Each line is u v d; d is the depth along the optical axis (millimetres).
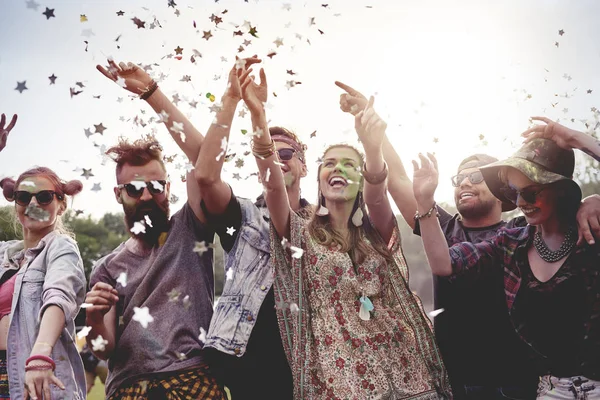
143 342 3762
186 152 3932
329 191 3994
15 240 4336
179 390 3676
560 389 3795
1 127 4254
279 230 3895
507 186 4074
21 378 3820
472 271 4047
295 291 3791
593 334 3750
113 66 3924
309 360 3688
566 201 3877
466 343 4172
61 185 4211
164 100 3922
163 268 3887
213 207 3898
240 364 3834
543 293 3879
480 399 4105
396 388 3729
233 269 3918
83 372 3955
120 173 4055
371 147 3867
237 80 3807
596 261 3783
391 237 4109
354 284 3850
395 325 3893
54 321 3676
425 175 3930
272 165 3795
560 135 3973
